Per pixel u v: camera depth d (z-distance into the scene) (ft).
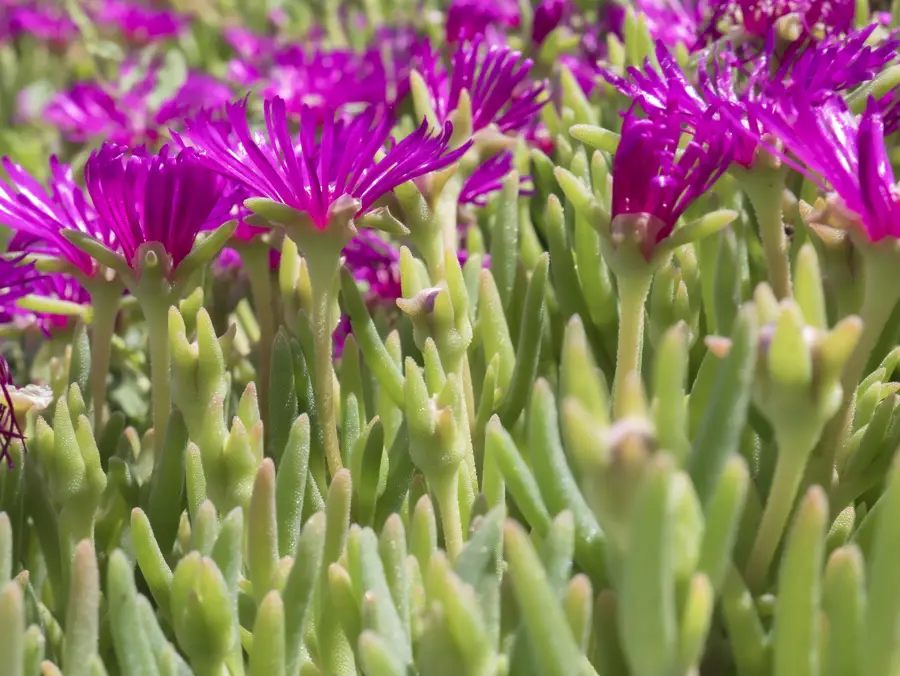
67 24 2.32
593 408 0.62
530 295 0.86
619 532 0.62
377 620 0.68
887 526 0.63
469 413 0.87
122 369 1.18
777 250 0.82
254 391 0.80
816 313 0.67
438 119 1.00
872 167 0.69
